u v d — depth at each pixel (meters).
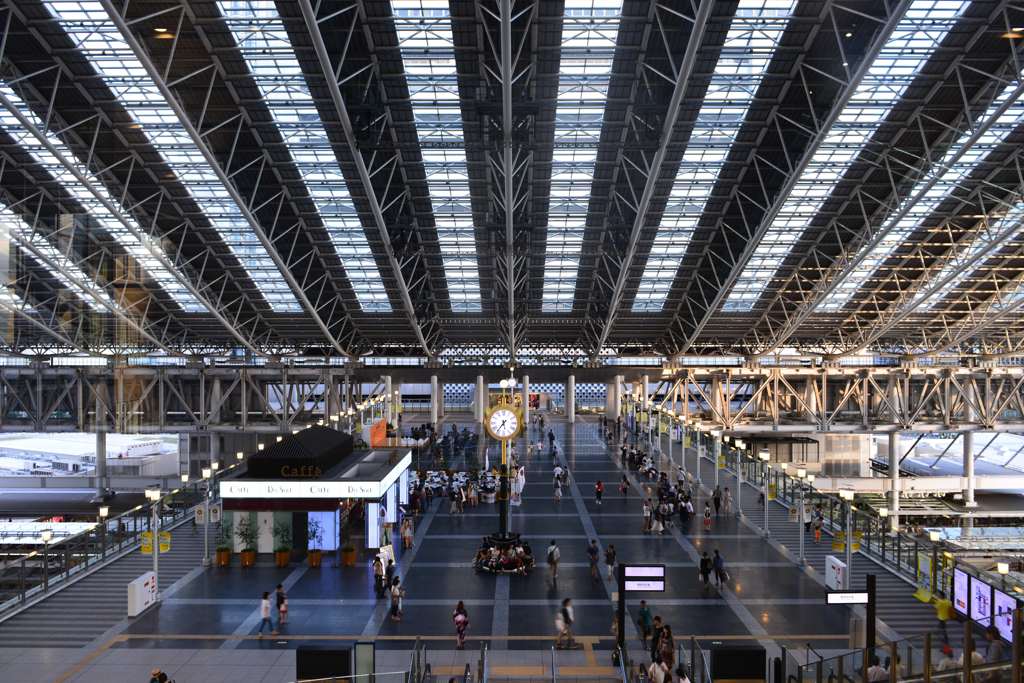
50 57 40.59
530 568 37.72
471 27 38.81
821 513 47.12
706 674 22.59
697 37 34.84
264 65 41.41
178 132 46.66
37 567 35.16
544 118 45.41
